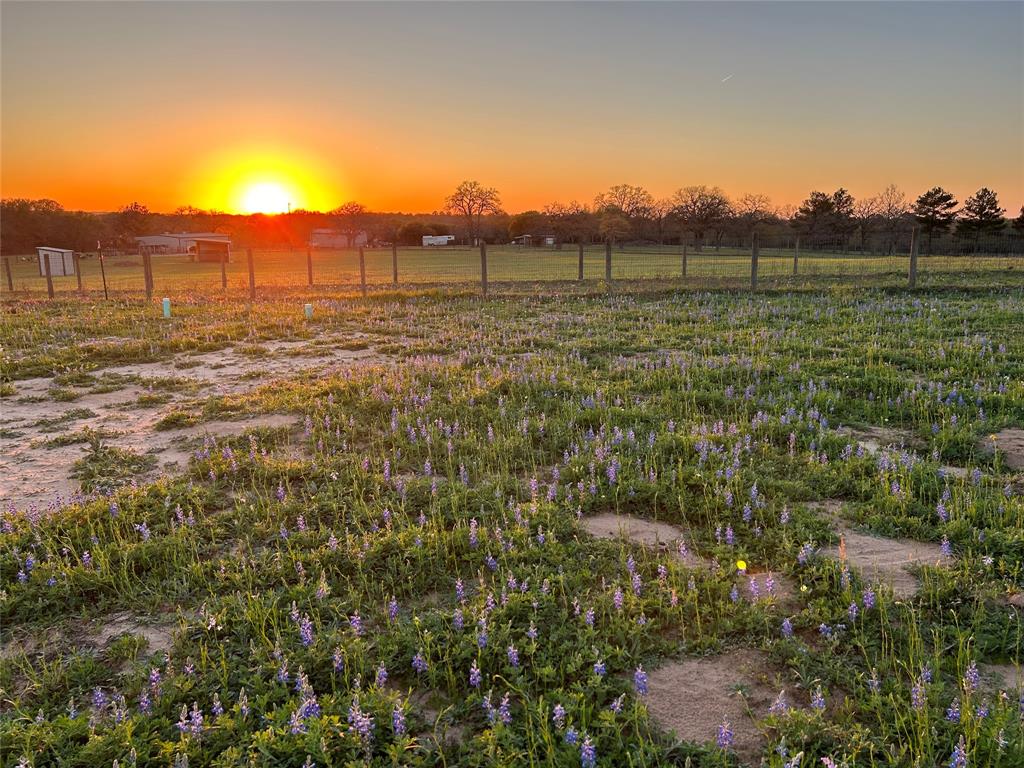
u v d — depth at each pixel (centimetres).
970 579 453
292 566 496
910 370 1038
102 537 547
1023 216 7531
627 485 616
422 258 6544
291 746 325
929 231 7975
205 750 327
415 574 487
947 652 391
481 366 1134
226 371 1173
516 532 525
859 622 420
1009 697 351
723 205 10044
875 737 326
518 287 2480
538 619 424
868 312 1603
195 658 400
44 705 363
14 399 997
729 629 417
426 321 1698
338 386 998
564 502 593
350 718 333
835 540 523
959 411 809
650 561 497
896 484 589
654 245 9119
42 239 9662
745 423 770
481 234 12169
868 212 8681
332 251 9675
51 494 654
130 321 1747
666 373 1023
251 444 755
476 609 430
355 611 439
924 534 521
